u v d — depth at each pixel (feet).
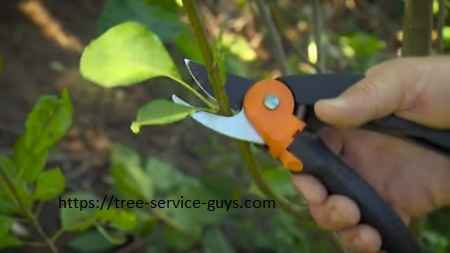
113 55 2.93
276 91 3.42
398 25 6.64
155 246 6.95
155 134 8.85
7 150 8.20
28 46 9.74
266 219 7.24
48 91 9.12
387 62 3.66
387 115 3.62
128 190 5.73
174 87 8.91
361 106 3.44
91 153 8.48
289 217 6.46
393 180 4.18
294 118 3.38
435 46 4.96
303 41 7.36
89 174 8.20
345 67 6.52
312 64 4.87
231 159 7.30
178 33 3.87
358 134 4.13
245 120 3.37
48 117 3.66
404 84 3.57
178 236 6.35
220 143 7.53
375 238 3.63
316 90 3.52
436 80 3.56
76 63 9.62
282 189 4.98
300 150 3.50
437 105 3.58
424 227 5.87
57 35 10.03
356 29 7.29
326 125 3.60
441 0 4.46
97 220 4.22
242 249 7.29
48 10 10.36
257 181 3.48
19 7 10.29
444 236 5.94
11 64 9.42
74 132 8.68
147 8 3.84
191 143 8.71
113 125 8.87
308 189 3.56
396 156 4.14
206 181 6.27
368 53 5.66
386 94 3.50
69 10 10.49
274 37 4.96
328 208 3.60
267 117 3.37
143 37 2.94
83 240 6.59
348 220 3.59
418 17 4.01
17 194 3.77
